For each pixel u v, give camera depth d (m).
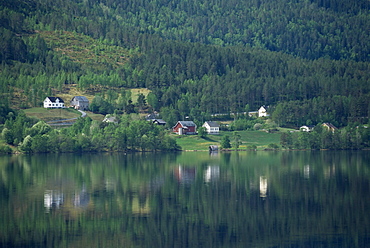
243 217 127.06
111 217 126.38
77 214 129.50
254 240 109.44
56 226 118.81
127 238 110.56
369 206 137.75
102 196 151.12
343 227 118.12
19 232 114.19
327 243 107.38
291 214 130.00
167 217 126.88
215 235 112.88
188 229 116.69
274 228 117.62
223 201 144.38
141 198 148.25
